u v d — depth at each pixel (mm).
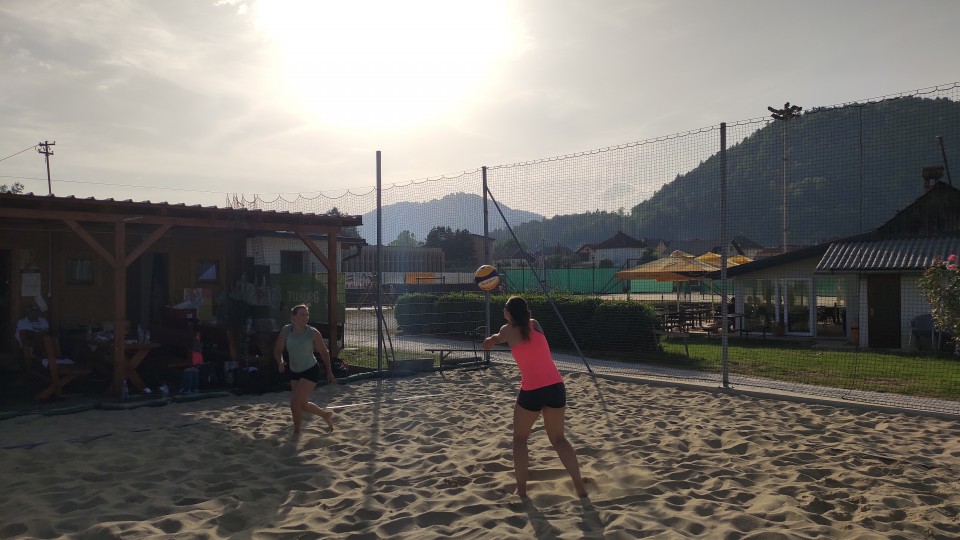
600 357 13727
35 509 4535
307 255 17172
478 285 9570
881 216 9148
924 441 6461
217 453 6145
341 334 12797
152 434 6812
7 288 11289
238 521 4410
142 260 12633
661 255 16594
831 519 4359
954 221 17422
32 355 10344
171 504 4688
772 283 20703
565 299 15297
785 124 9438
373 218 11773
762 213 9805
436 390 9531
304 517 4457
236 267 13883
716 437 6617
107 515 4426
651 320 13938
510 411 8000
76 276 11984
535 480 5273
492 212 11750
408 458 5957
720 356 13914
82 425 7281
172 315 11703
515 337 4969
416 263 11812
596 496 4859
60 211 8727
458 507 4641
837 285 19609
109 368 9383
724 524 4262
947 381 10203
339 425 7270
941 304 9078
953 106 8266
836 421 7398
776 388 9211
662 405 8359
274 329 11336
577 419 7574
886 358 13523
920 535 4059
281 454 6137
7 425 7293
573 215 10805
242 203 13180
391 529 4250
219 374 9969
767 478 5270
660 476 5340
